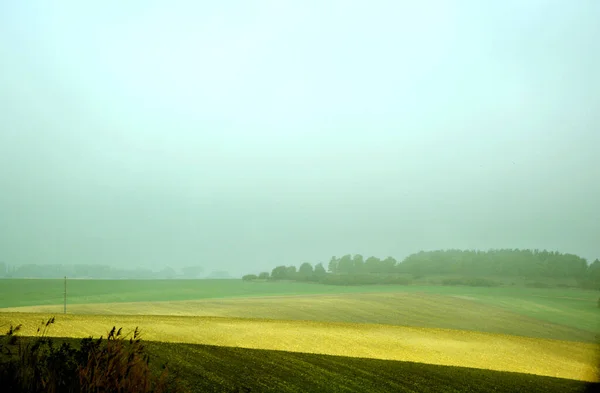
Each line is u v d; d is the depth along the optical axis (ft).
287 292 276.62
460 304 193.47
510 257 439.63
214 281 407.85
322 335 57.41
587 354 58.90
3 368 14.79
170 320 62.28
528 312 179.22
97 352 15.74
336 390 29.12
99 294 222.69
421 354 49.80
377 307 165.68
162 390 17.10
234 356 36.09
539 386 34.60
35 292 221.87
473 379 35.32
